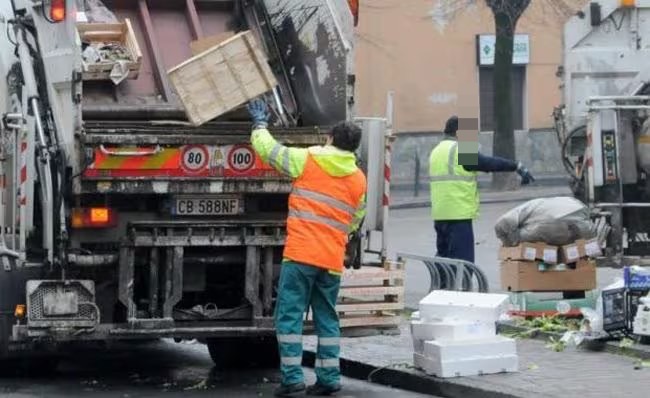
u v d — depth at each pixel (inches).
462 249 622.5
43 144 445.1
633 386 423.8
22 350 487.8
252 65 454.3
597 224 623.8
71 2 443.2
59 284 441.7
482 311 453.4
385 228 493.7
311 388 451.8
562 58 726.5
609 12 716.7
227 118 474.3
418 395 451.5
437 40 1732.3
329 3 485.4
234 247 461.7
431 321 458.3
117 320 455.2
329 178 444.8
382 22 1716.3
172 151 453.1
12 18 454.6
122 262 448.1
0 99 454.6
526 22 1727.4
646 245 637.3
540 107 1749.5
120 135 447.8
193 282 460.4
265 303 462.0
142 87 494.3
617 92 718.5
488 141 1726.1
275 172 461.1
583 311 522.0
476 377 446.3
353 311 485.4
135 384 487.8
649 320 480.7
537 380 436.5
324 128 477.7
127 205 455.2
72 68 441.7
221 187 458.3
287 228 450.3
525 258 555.2
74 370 529.7
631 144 629.6
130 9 515.2
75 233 450.9
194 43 492.7
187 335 452.1
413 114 1727.4
